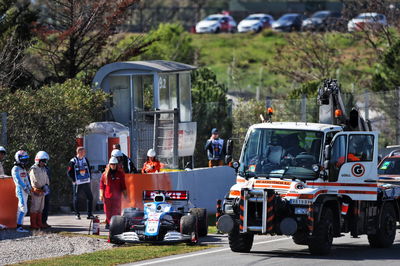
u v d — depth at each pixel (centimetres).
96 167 9119
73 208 8581
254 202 5828
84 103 9156
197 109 11575
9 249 6112
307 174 5944
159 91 10450
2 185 7169
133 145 10275
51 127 8656
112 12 11456
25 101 8469
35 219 7194
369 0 16462
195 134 10850
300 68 17162
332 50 17150
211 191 8600
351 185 6162
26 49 10694
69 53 11300
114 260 5584
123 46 14825
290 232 5712
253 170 6062
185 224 6406
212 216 8450
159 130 10338
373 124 12519
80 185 7906
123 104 10450
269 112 6338
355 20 17950
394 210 6731
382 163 8119
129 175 7825
